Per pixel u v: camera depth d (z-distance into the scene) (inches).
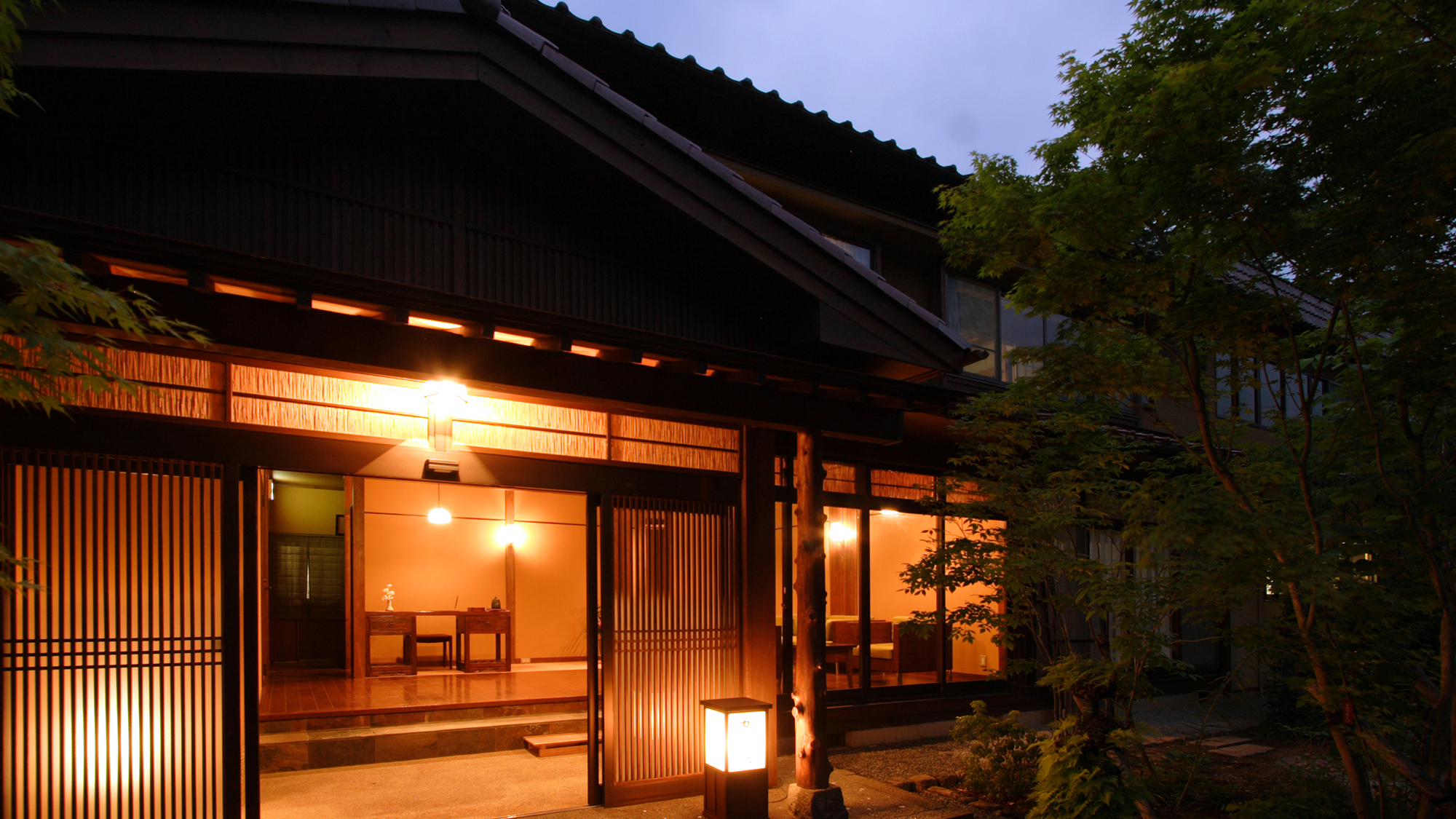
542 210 230.8
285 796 247.8
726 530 275.4
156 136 179.6
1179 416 510.0
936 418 341.1
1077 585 408.5
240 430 202.1
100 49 158.9
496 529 518.0
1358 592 200.1
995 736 286.4
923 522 396.5
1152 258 238.4
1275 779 323.9
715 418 250.1
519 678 398.3
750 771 229.5
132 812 178.7
